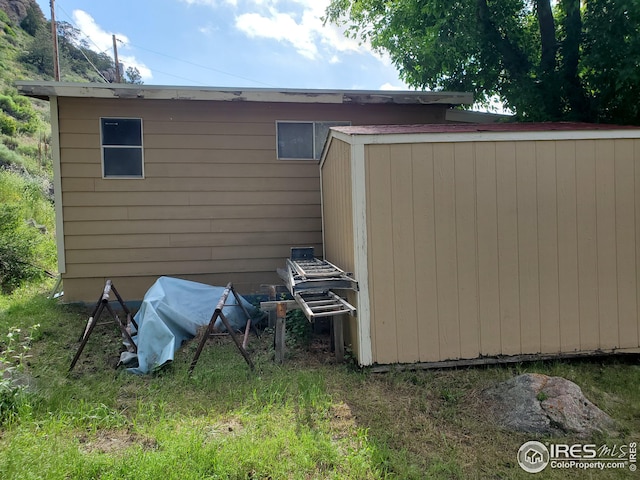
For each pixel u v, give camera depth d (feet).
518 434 8.82
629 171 12.88
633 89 19.47
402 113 21.65
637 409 9.97
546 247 12.53
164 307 14.23
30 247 26.14
